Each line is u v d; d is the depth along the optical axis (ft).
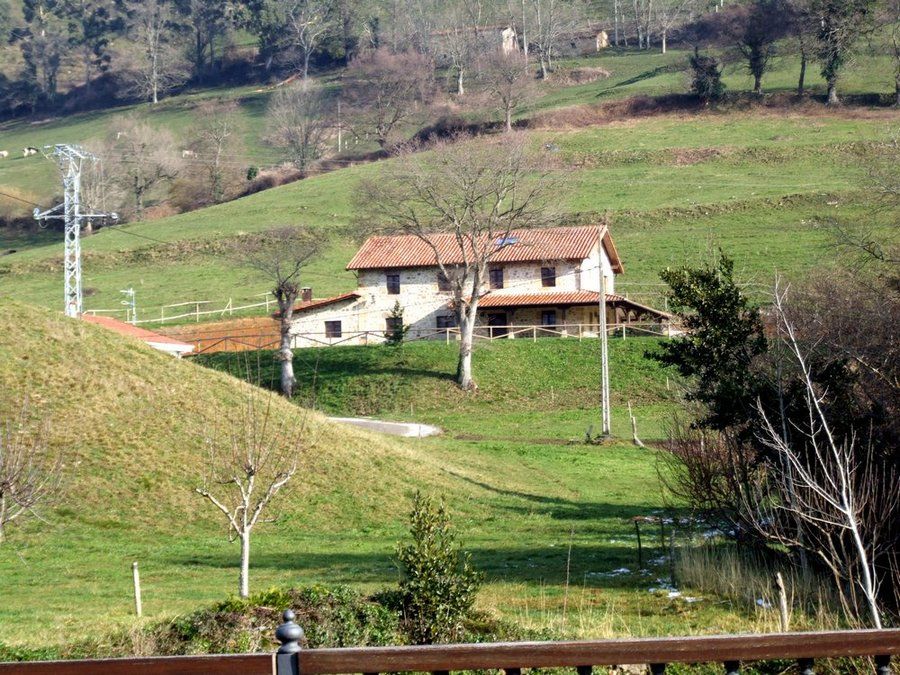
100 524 140.26
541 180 283.18
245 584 90.94
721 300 100.63
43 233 524.11
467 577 72.08
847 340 103.09
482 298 314.55
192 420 168.86
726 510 100.83
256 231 447.83
